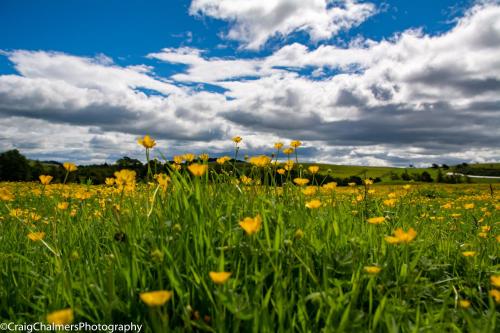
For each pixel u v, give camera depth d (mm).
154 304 1232
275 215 2746
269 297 1905
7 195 3338
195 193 2656
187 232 2344
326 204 3979
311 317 1990
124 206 3404
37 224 3807
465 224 5949
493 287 2512
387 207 5066
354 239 2719
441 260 3148
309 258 2232
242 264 2238
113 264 2201
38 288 2225
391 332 1661
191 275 2066
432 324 1782
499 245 3801
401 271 2383
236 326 1639
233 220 2727
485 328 1642
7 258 2713
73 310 1850
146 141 2730
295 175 3730
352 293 1997
